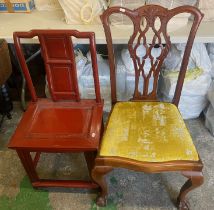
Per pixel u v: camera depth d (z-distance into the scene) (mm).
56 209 1374
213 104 1596
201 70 1576
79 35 1131
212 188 1425
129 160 1075
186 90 1627
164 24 1162
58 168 1590
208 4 1498
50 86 1325
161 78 1744
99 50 1923
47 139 1183
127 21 1551
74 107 1352
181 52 1616
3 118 1963
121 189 1447
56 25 1644
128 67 1647
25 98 2133
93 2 1547
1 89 1835
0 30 1611
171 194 1410
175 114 1278
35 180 1420
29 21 1717
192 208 1342
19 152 1222
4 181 1525
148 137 1152
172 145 1111
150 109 1309
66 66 1238
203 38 1443
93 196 1421
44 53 1203
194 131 1779
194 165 1051
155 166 1053
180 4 1470
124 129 1199
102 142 1157
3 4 1805
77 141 1162
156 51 1590
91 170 1280
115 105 1360
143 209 1347
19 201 1420
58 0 1647
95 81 1285
